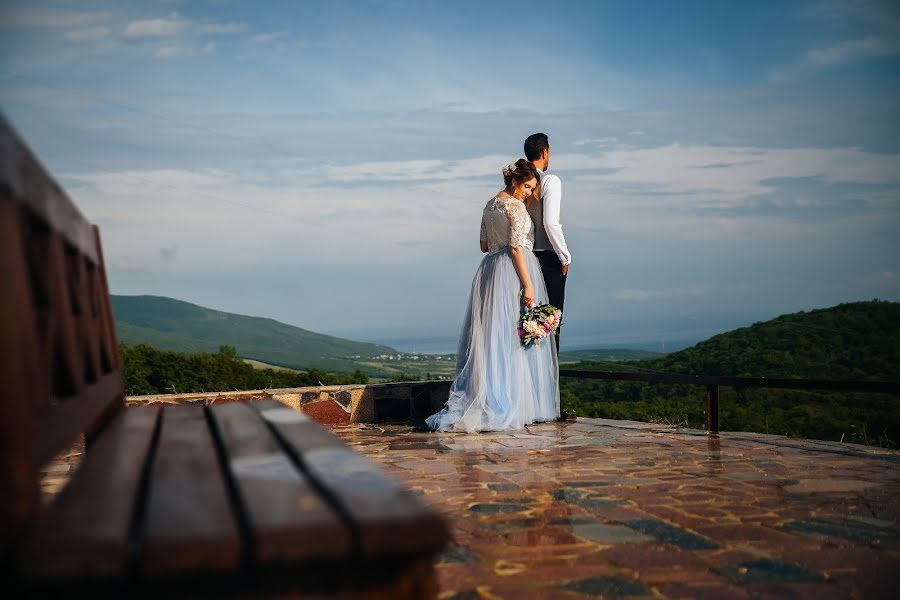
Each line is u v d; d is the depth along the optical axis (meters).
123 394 2.76
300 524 1.01
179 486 1.27
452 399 7.20
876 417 15.16
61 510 1.09
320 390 7.81
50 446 1.28
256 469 1.43
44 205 1.44
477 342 7.12
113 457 1.60
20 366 1.03
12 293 1.04
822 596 2.33
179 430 2.05
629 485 4.15
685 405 15.98
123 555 0.94
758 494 3.89
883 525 3.23
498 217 7.25
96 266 2.46
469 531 3.13
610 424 7.21
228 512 1.09
